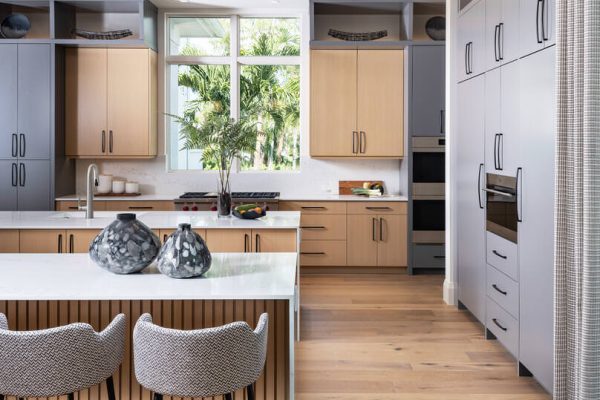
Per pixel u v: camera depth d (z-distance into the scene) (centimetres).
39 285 236
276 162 733
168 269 248
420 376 357
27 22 688
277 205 657
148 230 263
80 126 672
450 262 533
